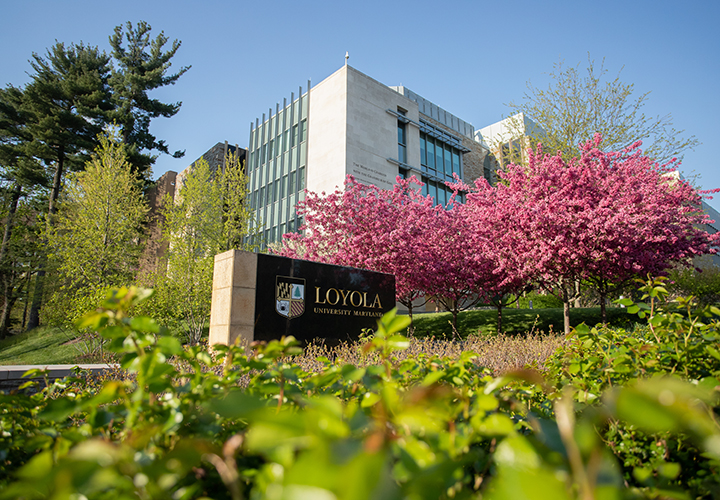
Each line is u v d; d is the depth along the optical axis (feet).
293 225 90.63
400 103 94.07
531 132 66.44
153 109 103.30
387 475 1.50
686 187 45.93
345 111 82.94
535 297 75.31
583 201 40.55
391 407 2.82
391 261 47.11
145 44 105.19
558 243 38.96
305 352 24.94
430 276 46.68
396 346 4.10
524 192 45.34
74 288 58.08
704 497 3.86
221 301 28.55
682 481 4.36
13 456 4.31
